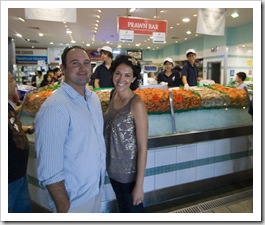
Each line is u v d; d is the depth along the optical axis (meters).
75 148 1.25
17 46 16.41
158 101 2.42
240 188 2.88
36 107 2.15
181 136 2.44
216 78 11.16
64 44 15.40
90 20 8.47
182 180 2.61
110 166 1.61
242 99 3.04
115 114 1.57
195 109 2.72
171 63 4.27
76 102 1.30
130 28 4.12
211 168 2.81
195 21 8.49
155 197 2.47
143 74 4.96
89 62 1.36
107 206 2.25
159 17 7.91
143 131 1.48
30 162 2.10
